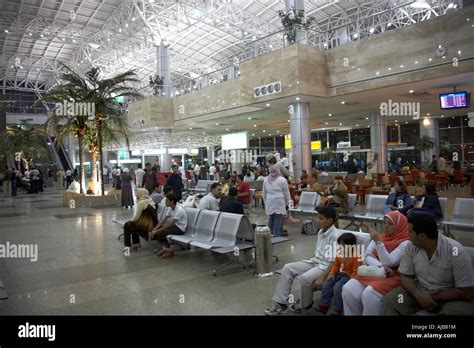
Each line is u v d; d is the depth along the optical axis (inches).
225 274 214.5
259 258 209.3
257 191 542.3
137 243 285.7
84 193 663.8
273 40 641.6
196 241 235.3
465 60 440.8
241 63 658.2
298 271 157.1
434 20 466.0
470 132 1098.1
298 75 554.3
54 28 1316.4
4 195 869.2
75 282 207.6
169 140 1180.5
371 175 724.7
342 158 1186.6
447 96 520.4
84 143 676.7
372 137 855.1
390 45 513.0
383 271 131.4
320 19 1277.1
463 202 253.0
